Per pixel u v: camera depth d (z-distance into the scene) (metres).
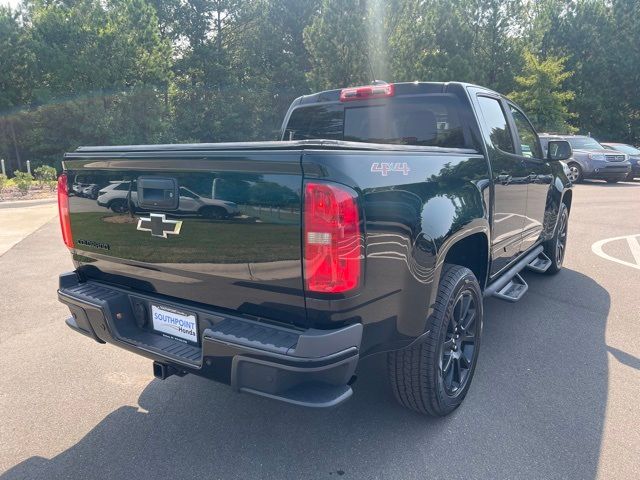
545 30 30.52
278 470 2.56
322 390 2.20
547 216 5.20
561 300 5.15
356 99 4.08
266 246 2.17
